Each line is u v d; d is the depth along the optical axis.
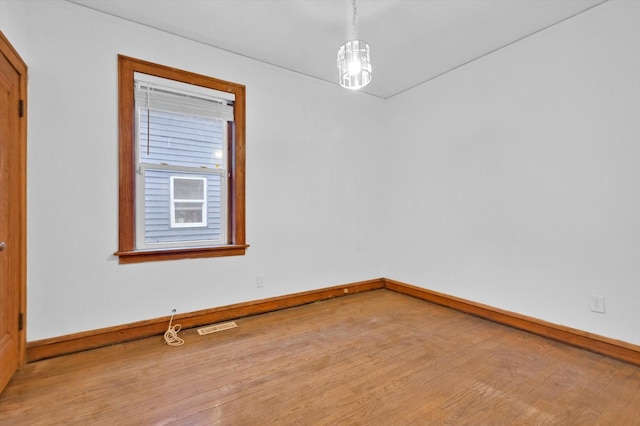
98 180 2.20
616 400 1.59
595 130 2.14
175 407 1.52
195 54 2.59
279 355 2.07
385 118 3.86
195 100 2.62
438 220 3.24
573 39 2.24
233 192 2.82
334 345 2.23
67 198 2.09
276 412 1.49
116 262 2.26
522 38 2.54
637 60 1.96
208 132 2.73
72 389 1.67
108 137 2.24
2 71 1.63
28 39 1.96
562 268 2.31
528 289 2.50
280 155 3.05
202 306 2.62
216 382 1.75
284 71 3.08
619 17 2.02
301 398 1.60
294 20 2.32
